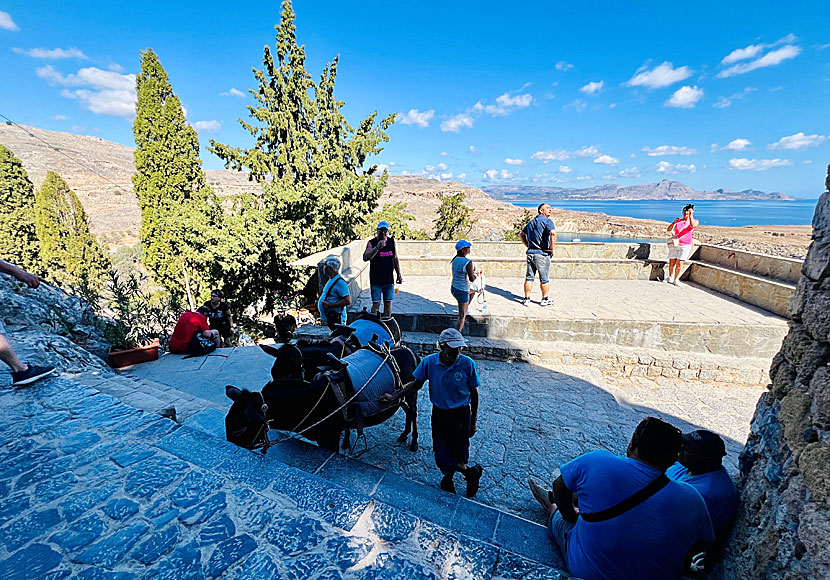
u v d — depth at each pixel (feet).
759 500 7.62
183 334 25.76
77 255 89.86
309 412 11.61
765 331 23.07
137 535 7.55
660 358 22.85
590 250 42.60
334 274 21.35
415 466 14.99
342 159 62.80
